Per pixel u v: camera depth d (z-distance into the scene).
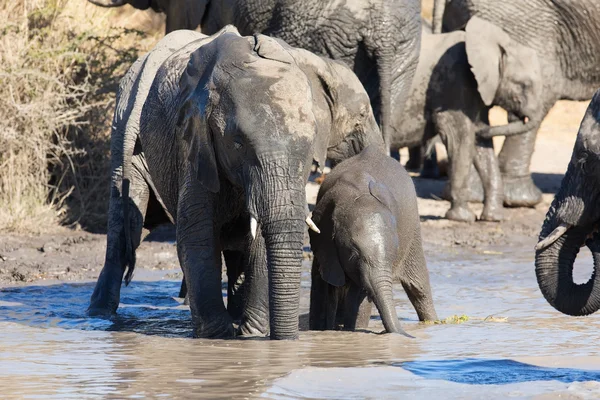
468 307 13.45
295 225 10.05
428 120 24.09
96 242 18.98
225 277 16.44
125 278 13.29
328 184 11.60
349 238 11.10
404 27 19.97
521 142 25.47
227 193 11.12
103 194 21.52
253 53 10.62
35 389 8.16
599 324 11.87
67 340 10.71
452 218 23.86
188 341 10.63
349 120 12.49
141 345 10.36
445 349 10.08
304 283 15.38
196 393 8.01
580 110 39.12
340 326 11.75
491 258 18.94
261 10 19.75
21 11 21.62
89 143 21.66
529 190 25.64
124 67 22.14
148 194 13.34
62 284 15.27
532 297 14.39
